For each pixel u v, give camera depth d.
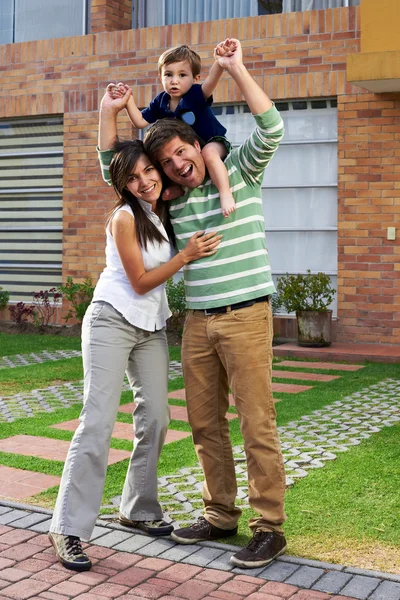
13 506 4.43
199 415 3.97
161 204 3.96
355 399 7.60
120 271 3.94
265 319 3.81
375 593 3.38
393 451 5.67
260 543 3.72
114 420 3.86
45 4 13.30
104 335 3.86
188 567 3.67
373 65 9.77
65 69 12.79
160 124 3.72
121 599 3.34
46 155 13.28
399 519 4.29
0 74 13.27
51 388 8.12
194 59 4.50
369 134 10.91
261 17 11.44
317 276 10.75
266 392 3.77
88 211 12.76
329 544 3.95
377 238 10.93
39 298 13.39
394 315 10.89
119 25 12.81
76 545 3.70
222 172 3.73
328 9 11.09
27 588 3.44
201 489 4.82
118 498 4.63
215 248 3.78
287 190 11.68
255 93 3.55
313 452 5.67
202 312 3.91
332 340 11.20
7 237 13.68
